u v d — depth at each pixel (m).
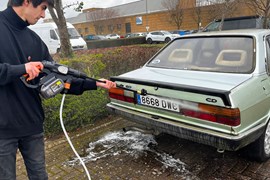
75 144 3.79
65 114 4.05
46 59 2.10
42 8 1.83
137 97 3.17
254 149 3.06
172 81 3.00
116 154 3.47
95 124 4.48
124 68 5.93
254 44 3.21
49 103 3.92
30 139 2.02
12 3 1.79
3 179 1.90
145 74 3.45
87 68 4.73
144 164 3.22
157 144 3.71
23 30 1.88
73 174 3.08
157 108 3.00
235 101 2.48
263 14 10.66
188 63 3.52
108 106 3.53
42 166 2.13
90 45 21.92
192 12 36.34
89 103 4.36
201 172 3.03
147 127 3.21
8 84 1.80
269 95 2.99
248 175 2.95
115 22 52.38
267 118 3.00
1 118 1.80
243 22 9.89
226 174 2.97
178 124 2.82
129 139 3.89
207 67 3.31
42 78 1.85
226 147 2.53
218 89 2.57
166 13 43.22
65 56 6.39
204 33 3.82
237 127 2.49
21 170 3.21
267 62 3.18
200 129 2.67
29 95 1.91
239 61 3.15
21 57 1.85
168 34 28.12
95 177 3.00
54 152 3.59
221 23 10.24
